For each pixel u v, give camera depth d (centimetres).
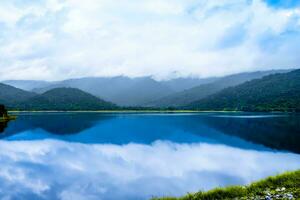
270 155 3962
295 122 10256
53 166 3325
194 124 10150
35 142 5488
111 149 4597
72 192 2325
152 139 5950
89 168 3216
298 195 1346
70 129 8369
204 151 4372
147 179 2681
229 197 1468
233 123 10400
